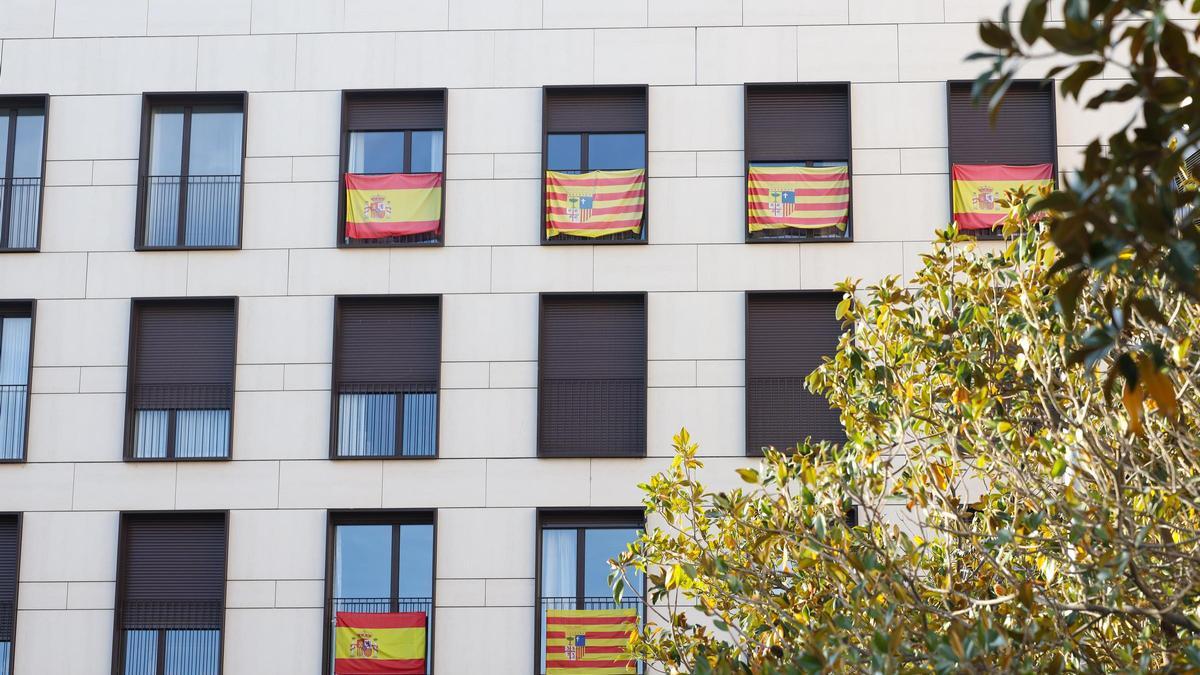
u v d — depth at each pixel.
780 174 25.61
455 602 24.23
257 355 25.27
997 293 13.39
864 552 10.48
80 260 25.67
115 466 24.92
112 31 26.44
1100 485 9.85
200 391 25.41
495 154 25.86
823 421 24.83
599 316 25.42
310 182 25.89
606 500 24.50
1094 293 11.01
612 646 24.09
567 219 25.58
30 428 25.09
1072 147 25.31
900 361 13.53
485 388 25.00
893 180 25.44
